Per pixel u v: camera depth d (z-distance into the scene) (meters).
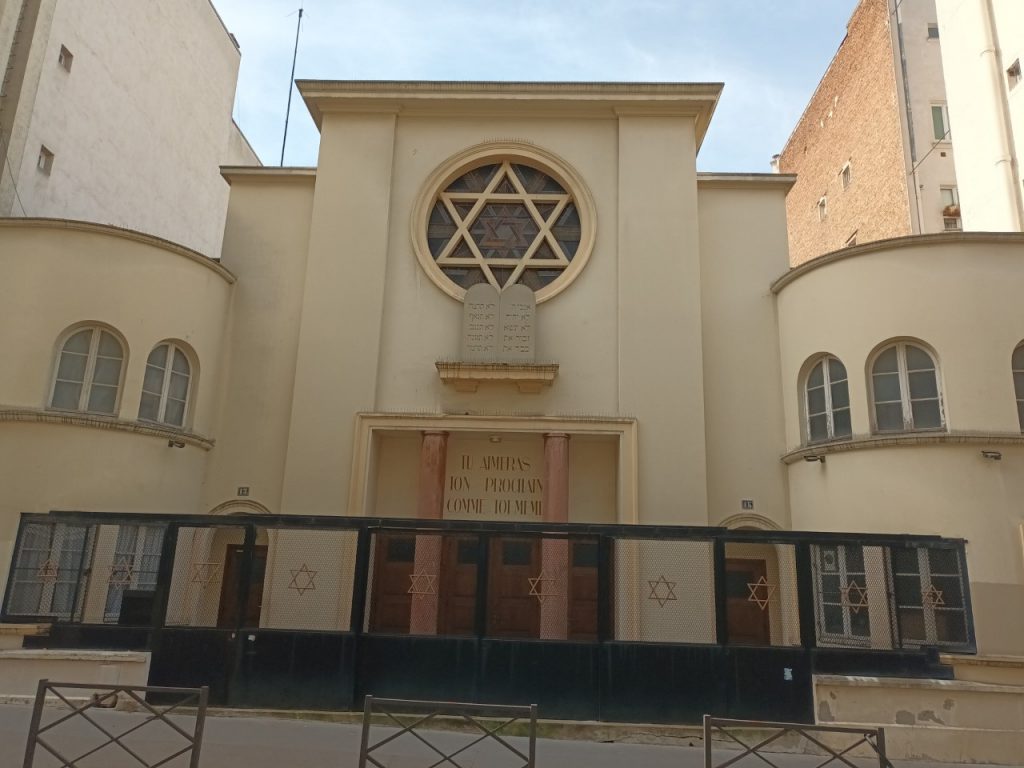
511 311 15.71
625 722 10.07
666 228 16.27
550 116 17.19
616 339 15.87
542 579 12.13
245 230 16.95
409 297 16.22
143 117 23.58
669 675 10.22
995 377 12.69
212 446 15.71
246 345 16.30
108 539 11.59
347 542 12.84
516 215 17.00
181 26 25.88
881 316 13.72
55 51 19.36
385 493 15.84
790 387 15.41
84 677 10.47
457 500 15.70
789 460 15.08
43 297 13.69
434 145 17.14
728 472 15.42
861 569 10.88
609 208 16.67
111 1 21.81
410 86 16.97
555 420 15.20
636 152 16.72
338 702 10.35
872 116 27.88
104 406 14.00
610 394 15.60
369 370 15.63
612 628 10.48
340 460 15.20
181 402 15.25
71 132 20.06
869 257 14.09
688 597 10.94
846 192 29.92
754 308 16.28
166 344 15.02
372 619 11.07
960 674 10.38
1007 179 19.70
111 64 21.84
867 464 13.37
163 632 10.75
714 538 10.66
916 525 12.63
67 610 11.34
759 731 9.94
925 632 10.57
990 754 9.60
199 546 11.38
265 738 9.09
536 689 10.26
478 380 15.32
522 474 15.86
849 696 9.96
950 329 13.05
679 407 15.30
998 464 12.32
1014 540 11.98
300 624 12.39
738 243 16.67
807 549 10.62
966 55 21.64
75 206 20.33
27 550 11.55
